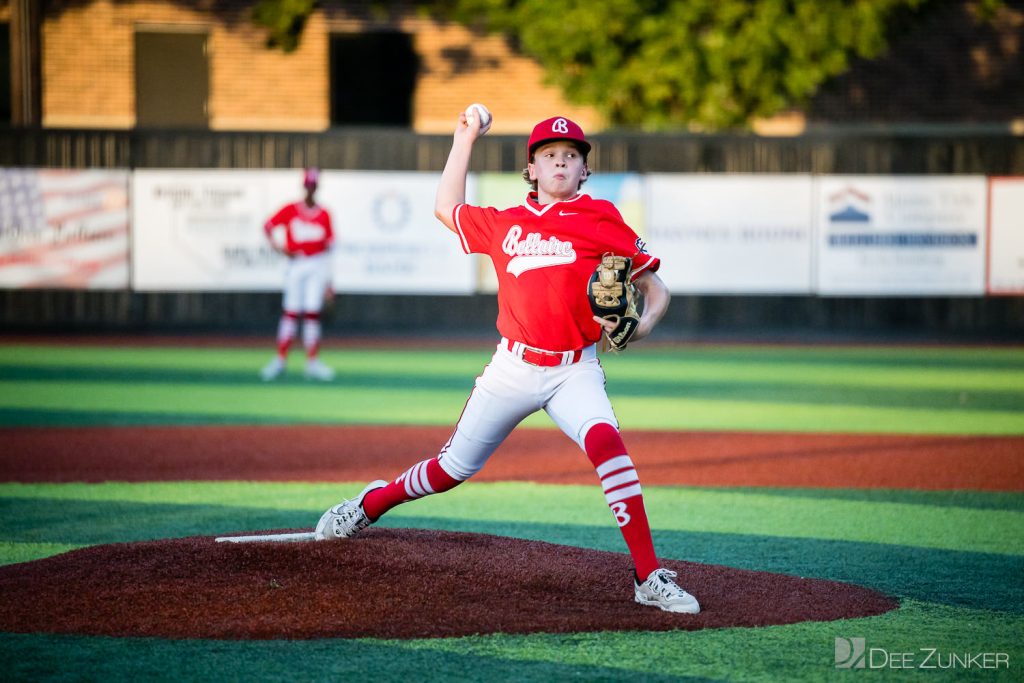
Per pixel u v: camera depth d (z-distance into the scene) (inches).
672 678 616.4
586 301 717.3
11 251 2962.6
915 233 3065.9
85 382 2053.4
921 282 3073.3
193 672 618.5
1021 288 3078.2
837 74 3811.5
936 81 3831.2
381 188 3014.3
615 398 1911.9
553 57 3294.8
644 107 3378.4
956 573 853.2
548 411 746.8
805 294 3063.5
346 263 3016.7
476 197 3041.3
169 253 3004.4
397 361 2474.2
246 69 3740.2
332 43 3786.9
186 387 1993.1
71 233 2974.9
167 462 1296.8
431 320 3061.0
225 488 1158.3
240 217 3006.9
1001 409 1791.3
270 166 3051.2
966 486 1196.5
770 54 3211.1
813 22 3203.7
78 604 718.5
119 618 697.6
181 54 3725.4
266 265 3026.6
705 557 895.7
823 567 868.6
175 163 3024.1
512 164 3078.2
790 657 652.1
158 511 1047.0
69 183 2970.0
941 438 1504.7
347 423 1593.3
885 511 1075.3
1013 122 3838.6
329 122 3794.3
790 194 3046.3
